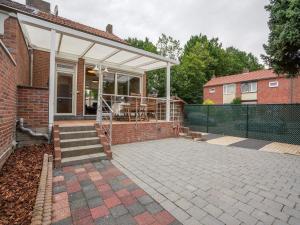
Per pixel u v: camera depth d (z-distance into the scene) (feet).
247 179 13.05
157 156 18.33
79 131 18.30
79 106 29.94
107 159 16.57
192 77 102.73
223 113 37.45
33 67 26.04
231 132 36.14
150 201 9.61
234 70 133.39
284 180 13.03
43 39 23.00
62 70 28.45
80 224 7.62
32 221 7.07
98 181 11.89
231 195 10.53
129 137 24.50
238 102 77.05
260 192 11.02
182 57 117.70
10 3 24.09
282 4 23.62
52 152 15.53
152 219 8.09
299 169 15.60
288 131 29.27
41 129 17.39
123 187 11.14
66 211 8.50
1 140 11.69
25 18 16.58
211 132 39.29
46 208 8.34
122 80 35.76
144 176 13.01
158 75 93.81
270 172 14.67
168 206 9.17
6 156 13.01
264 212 8.87
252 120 33.37
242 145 26.32
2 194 9.02
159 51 116.78
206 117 40.19
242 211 8.91
